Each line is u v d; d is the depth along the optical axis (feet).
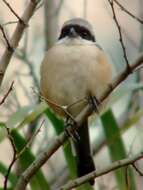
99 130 36.63
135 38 47.93
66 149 28.78
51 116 29.86
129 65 23.63
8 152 44.19
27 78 42.68
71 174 28.68
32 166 24.77
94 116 31.19
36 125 36.52
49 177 38.70
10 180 27.27
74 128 26.23
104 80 31.86
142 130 34.35
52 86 32.17
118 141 28.94
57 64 32.01
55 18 40.06
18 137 27.20
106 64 32.12
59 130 29.76
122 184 27.32
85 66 31.68
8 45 25.79
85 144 30.89
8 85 37.60
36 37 41.16
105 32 50.01
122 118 36.52
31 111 27.30
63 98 32.07
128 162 23.71
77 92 31.73
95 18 51.37
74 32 33.63
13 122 26.94
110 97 29.53
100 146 36.19
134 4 49.14
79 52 32.01
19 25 26.11
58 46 32.91
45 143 38.65
